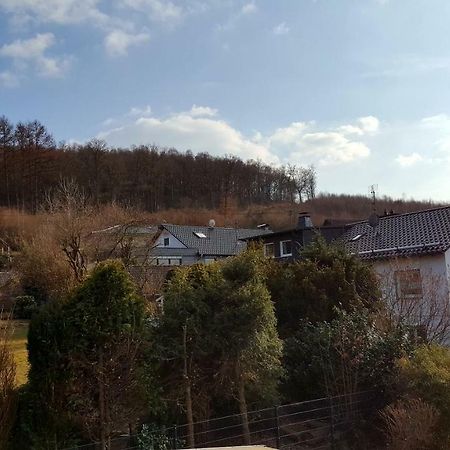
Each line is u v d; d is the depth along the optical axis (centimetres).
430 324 1415
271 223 7319
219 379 912
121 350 775
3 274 2741
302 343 1166
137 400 805
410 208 7525
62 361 749
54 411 732
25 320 2322
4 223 4125
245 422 905
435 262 1986
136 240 2552
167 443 799
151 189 7531
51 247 2448
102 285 790
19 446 716
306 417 1025
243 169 8938
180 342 888
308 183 9369
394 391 1027
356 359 1073
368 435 1023
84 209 2597
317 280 1359
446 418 926
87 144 6719
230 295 931
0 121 6109
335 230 2750
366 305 1376
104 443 745
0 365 729
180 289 935
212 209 7862
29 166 6019
